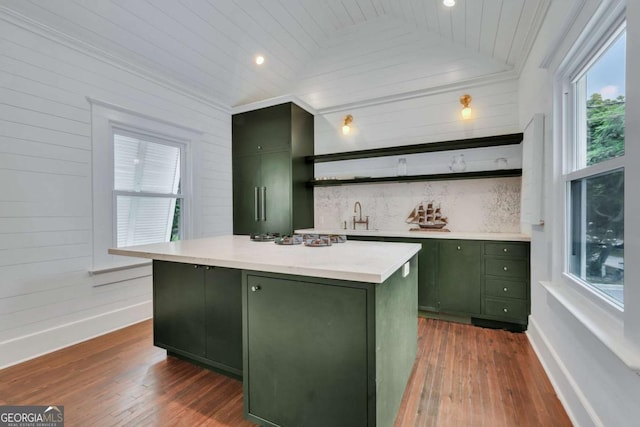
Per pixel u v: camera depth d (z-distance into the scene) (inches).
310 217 176.1
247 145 172.4
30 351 94.8
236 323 76.8
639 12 41.4
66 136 104.6
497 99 135.9
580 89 72.4
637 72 42.0
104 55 114.0
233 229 177.8
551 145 81.6
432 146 141.0
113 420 65.9
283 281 59.8
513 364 88.4
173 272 87.2
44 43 98.6
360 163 166.9
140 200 132.2
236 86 161.5
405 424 64.0
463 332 113.3
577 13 61.2
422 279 127.8
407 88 152.3
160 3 108.5
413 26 148.2
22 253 94.5
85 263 109.9
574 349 65.4
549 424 63.5
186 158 150.6
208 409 69.7
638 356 41.9
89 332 109.8
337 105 169.0
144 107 129.6
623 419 46.4
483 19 111.2
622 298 52.7
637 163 42.3
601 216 60.5
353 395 53.9
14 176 92.7
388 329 58.5
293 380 59.6
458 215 144.6
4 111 90.4
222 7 120.6
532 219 97.7
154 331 91.9
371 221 164.4
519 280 111.6
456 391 75.3
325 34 161.2
